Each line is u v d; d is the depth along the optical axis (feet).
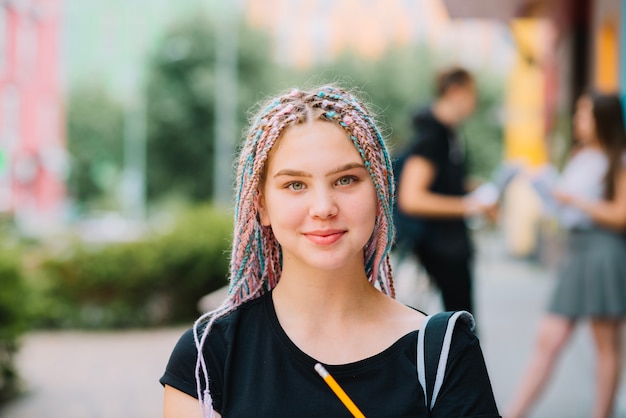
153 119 99.19
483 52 115.65
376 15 135.23
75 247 32.58
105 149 130.62
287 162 5.35
